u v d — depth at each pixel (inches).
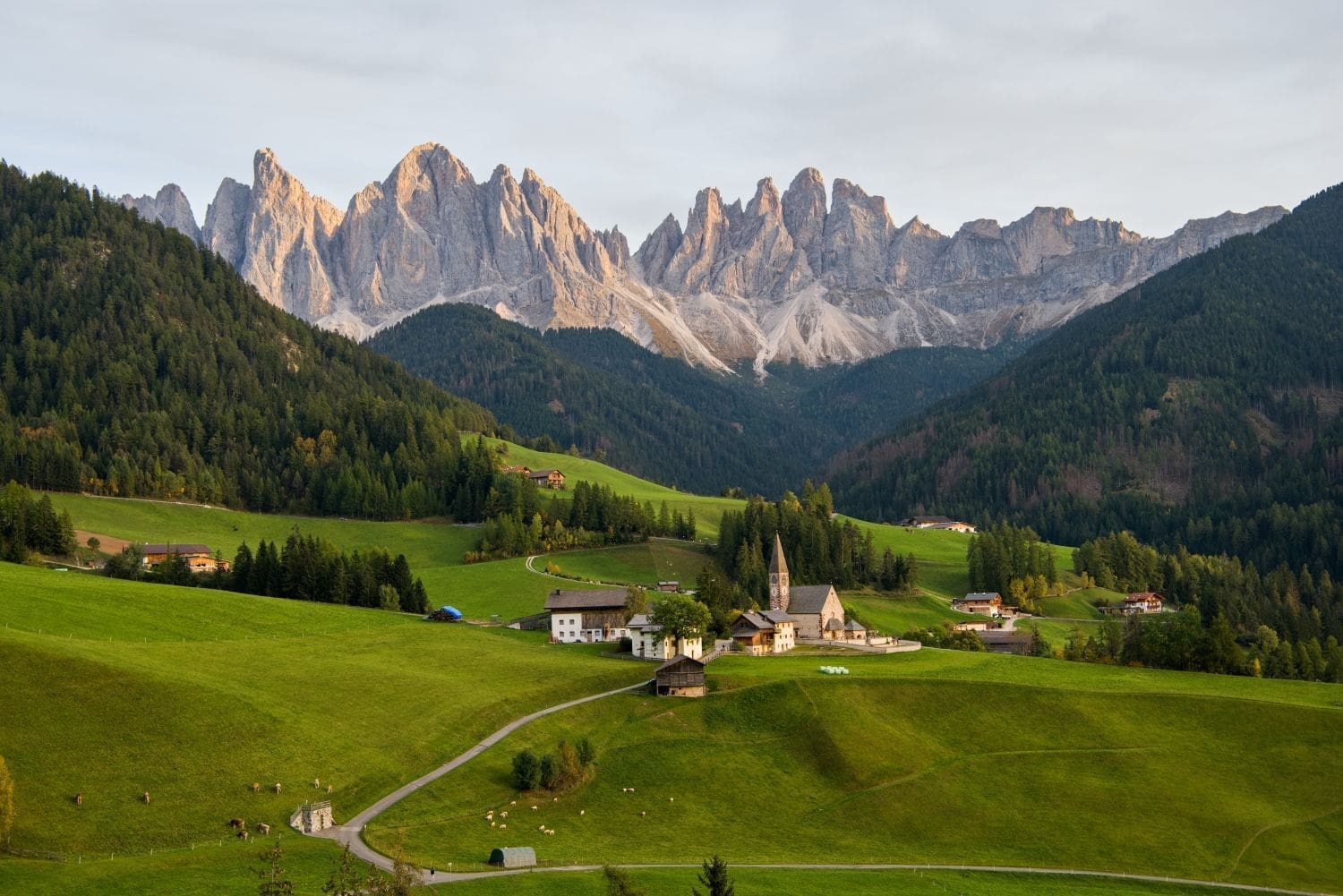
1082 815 5610.2
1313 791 5925.2
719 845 5032.0
